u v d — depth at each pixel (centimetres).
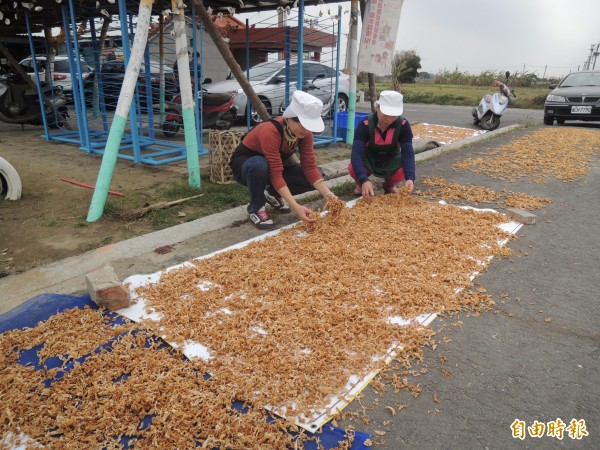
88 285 304
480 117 1202
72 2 718
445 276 333
